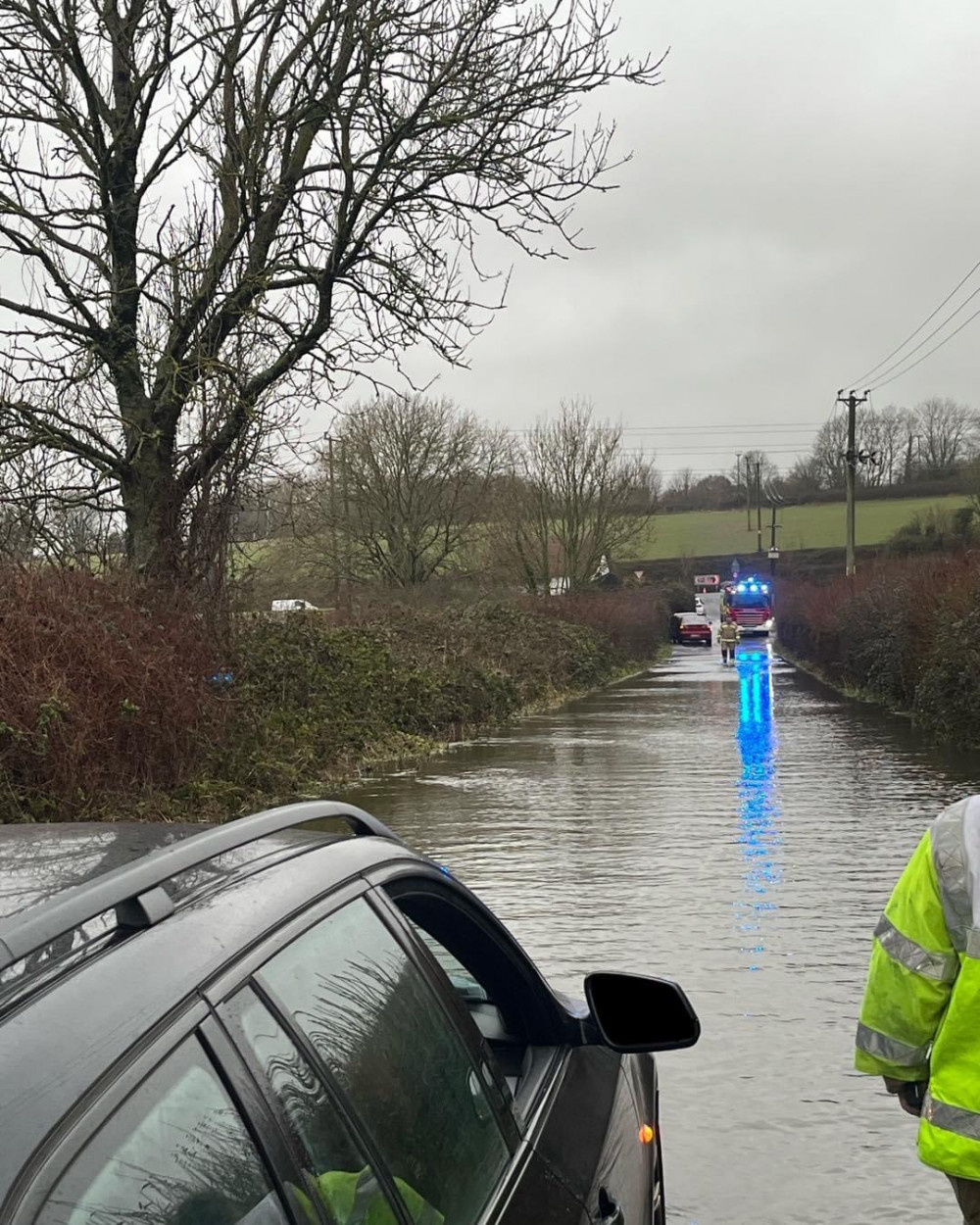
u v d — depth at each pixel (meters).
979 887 2.88
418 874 2.61
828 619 34.88
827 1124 5.14
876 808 12.73
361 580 40.31
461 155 15.16
